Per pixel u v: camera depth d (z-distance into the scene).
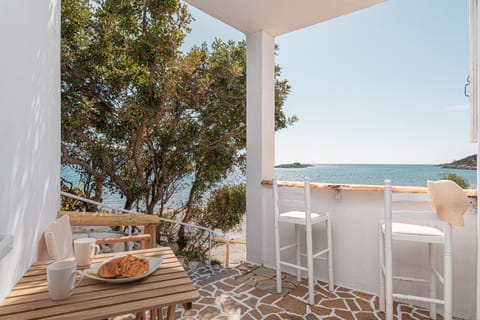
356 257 2.66
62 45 3.78
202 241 6.12
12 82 1.16
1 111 1.04
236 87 5.09
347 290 2.64
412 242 2.38
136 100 4.30
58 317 0.81
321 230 2.88
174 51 4.33
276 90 5.62
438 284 2.26
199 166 5.52
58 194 2.16
